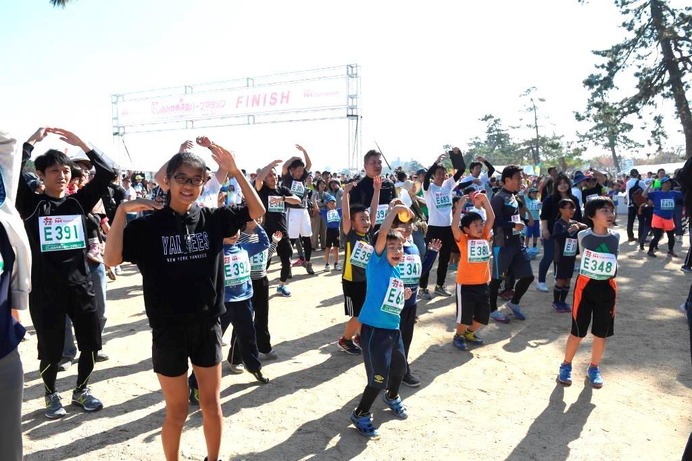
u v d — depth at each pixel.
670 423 3.99
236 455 3.52
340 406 4.31
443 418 4.08
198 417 4.08
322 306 7.64
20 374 2.41
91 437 3.79
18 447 2.42
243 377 4.95
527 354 5.54
